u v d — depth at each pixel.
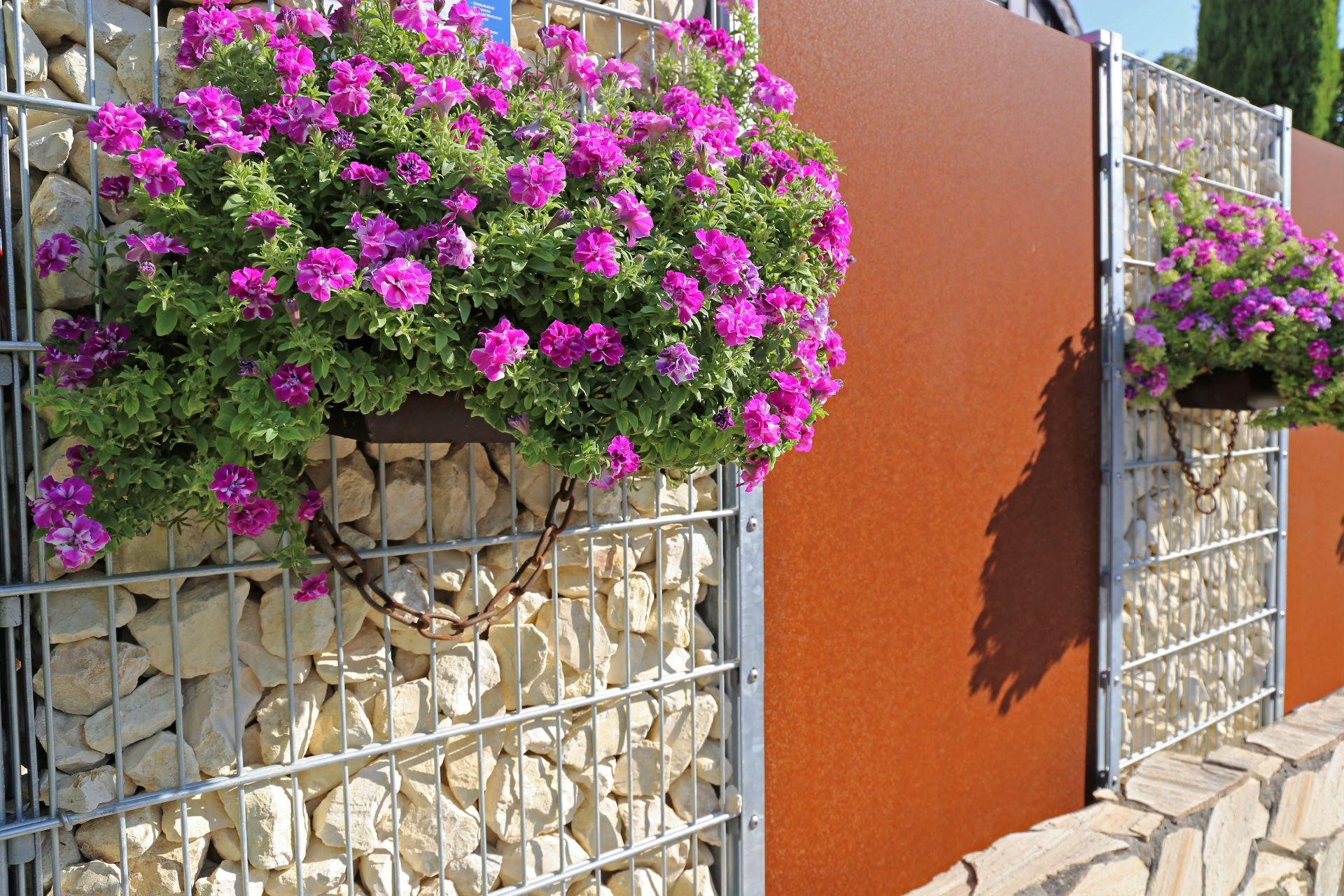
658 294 1.50
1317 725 3.49
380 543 1.81
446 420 1.52
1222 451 3.76
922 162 2.74
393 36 1.54
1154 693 3.51
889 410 2.68
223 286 1.33
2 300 1.54
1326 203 4.45
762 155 1.81
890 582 2.70
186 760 1.62
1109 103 3.27
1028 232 3.05
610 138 1.58
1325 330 3.07
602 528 2.04
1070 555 3.22
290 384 1.31
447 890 1.90
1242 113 3.94
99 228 1.50
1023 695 3.08
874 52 2.60
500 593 1.82
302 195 1.43
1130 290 3.46
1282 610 4.04
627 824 2.14
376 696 1.83
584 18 2.02
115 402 1.31
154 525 1.58
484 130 1.53
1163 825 2.77
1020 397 3.04
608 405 1.50
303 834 1.76
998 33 2.95
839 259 1.82
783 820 2.48
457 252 1.36
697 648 2.27
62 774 1.54
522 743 1.98
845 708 2.61
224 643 1.67
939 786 2.85
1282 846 3.17
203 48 1.46
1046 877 2.49
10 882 1.51
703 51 1.92
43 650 1.50
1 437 1.46
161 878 1.62
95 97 1.56
